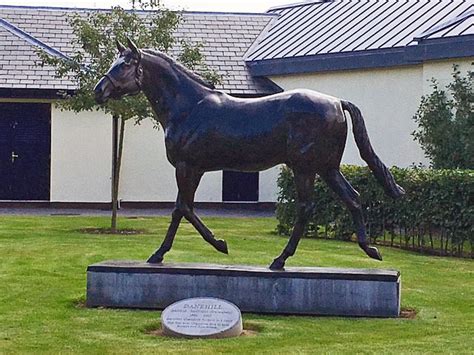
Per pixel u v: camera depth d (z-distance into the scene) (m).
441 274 13.49
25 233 18.22
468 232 15.71
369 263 14.45
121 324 9.82
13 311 10.45
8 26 26.86
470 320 10.20
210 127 10.50
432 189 16.25
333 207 18.08
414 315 10.45
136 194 26.47
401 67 22.08
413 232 16.72
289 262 14.24
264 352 8.63
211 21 28.62
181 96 10.67
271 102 10.51
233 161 10.59
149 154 26.42
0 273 12.93
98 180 26.11
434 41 20.61
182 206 10.84
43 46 26.16
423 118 20.55
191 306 9.52
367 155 10.62
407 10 24.30
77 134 26.05
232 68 26.47
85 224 20.64
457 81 20.11
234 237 18.05
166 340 9.14
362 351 8.69
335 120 10.39
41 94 25.03
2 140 26.14
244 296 10.43
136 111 18.28
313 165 10.41
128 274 10.62
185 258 14.46
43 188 26.23
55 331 9.50
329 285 10.33
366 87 23.08
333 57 23.66
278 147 10.42
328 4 27.89
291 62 24.95
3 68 25.23
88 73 18.48
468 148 19.62
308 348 8.80
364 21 25.02
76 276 12.76
